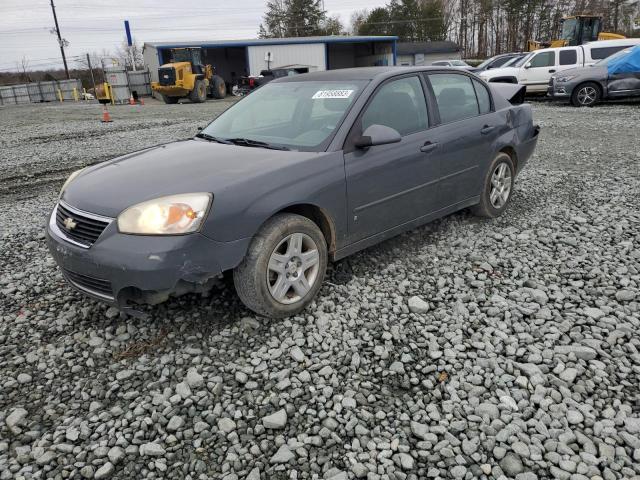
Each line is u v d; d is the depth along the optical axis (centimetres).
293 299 340
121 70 2920
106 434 248
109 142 1213
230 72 4097
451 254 445
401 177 400
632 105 1547
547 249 451
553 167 766
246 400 269
